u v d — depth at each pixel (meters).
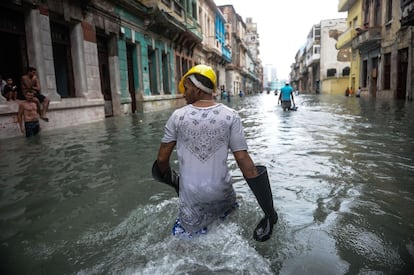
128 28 14.02
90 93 10.88
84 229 2.50
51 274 1.92
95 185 3.57
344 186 3.40
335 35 49.16
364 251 2.10
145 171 4.10
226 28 43.34
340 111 13.05
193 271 1.86
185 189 2.22
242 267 1.90
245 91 62.88
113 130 8.30
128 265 1.96
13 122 7.40
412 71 17.52
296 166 4.27
